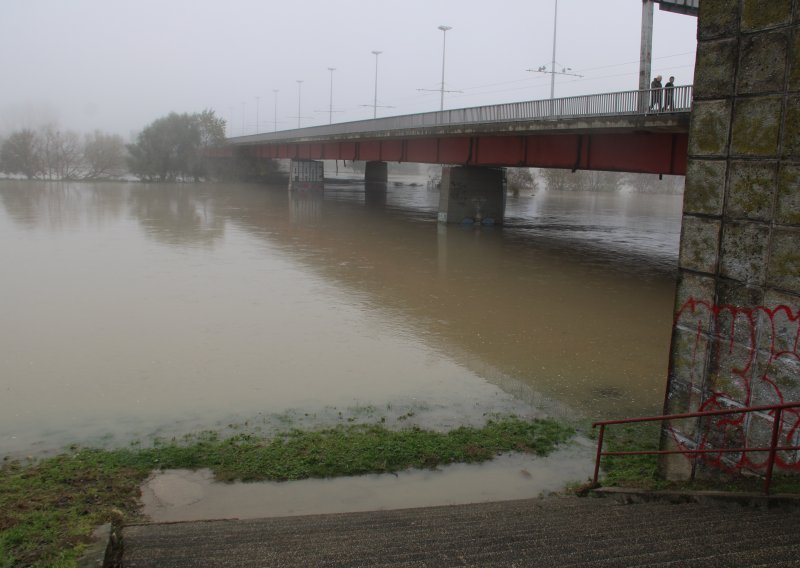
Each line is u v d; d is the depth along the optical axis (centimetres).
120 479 954
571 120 2895
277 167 10150
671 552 530
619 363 1573
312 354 1602
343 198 6812
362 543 632
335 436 1130
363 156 5647
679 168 2734
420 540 638
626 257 3266
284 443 1101
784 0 717
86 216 4534
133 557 600
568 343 1730
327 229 4094
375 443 1095
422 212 5391
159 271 2572
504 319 1966
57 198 6019
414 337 1762
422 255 3141
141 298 2117
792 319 735
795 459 741
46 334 1705
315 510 882
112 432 1144
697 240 842
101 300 2075
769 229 754
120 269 2592
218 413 1235
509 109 3441
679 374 882
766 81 743
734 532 586
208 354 1579
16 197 6000
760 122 753
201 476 975
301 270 2675
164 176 9075
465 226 4397
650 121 2453
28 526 761
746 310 787
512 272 2748
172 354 1570
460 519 751
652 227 4878
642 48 2588
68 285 2278
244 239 3544
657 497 808
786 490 717
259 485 952
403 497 925
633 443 1116
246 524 756
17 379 1389
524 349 1675
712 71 803
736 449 748
